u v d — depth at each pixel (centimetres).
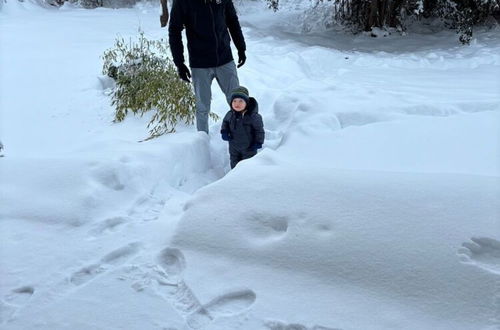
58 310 202
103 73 606
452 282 188
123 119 491
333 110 439
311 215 225
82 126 485
